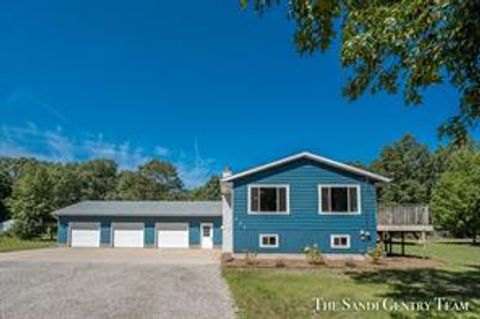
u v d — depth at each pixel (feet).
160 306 31.81
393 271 54.80
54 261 67.46
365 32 23.22
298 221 70.23
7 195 186.39
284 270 55.83
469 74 22.94
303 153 70.95
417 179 209.67
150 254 86.38
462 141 28.27
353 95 28.99
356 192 70.64
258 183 71.26
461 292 38.96
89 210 115.03
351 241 69.36
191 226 112.78
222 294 37.11
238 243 69.97
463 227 133.49
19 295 36.14
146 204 123.24
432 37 20.77
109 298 34.94
